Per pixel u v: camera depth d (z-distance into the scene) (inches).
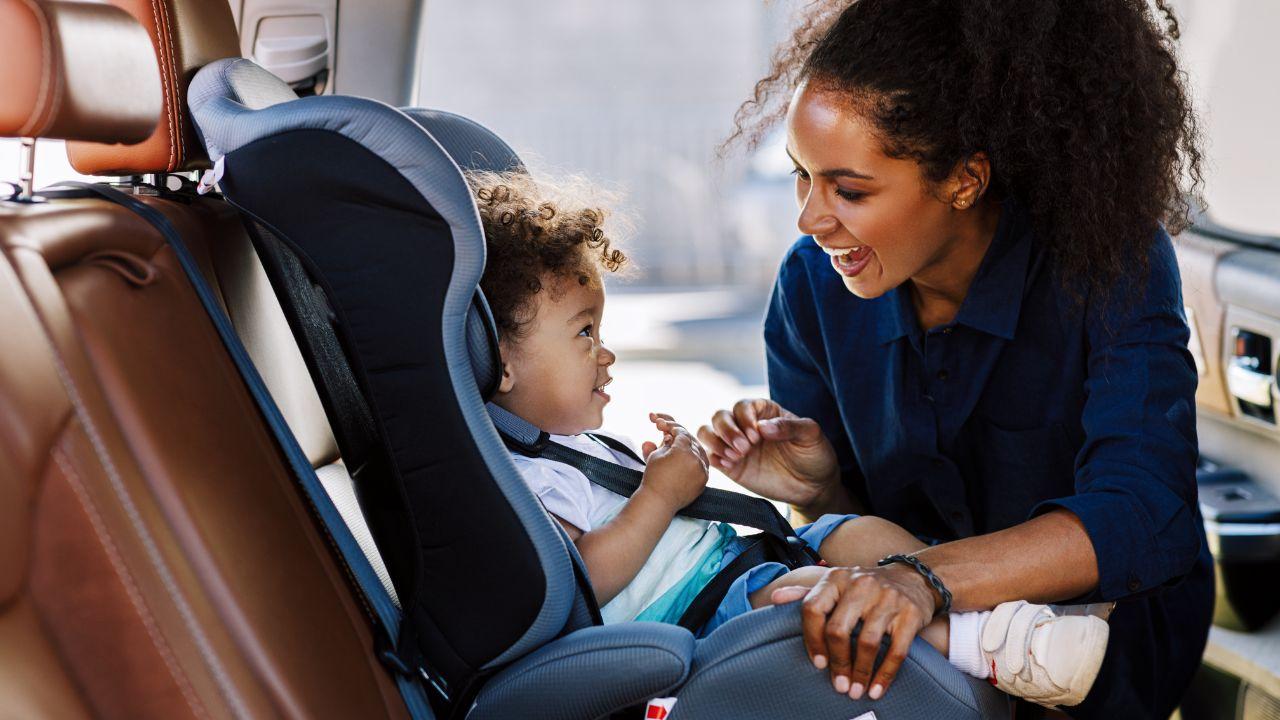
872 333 59.6
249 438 40.2
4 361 32.0
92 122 35.0
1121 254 50.2
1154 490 47.6
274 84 50.2
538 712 42.4
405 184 39.9
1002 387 56.5
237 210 46.1
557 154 353.1
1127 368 50.4
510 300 51.6
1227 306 73.2
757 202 313.1
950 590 44.0
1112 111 48.7
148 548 34.9
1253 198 73.0
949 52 47.6
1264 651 69.1
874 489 62.6
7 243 33.5
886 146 47.5
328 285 41.0
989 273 53.9
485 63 357.4
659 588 51.5
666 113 350.6
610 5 352.8
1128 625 57.1
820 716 41.1
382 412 41.8
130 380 35.9
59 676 32.9
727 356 200.7
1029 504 58.5
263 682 36.1
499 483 42.1
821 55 49.0
